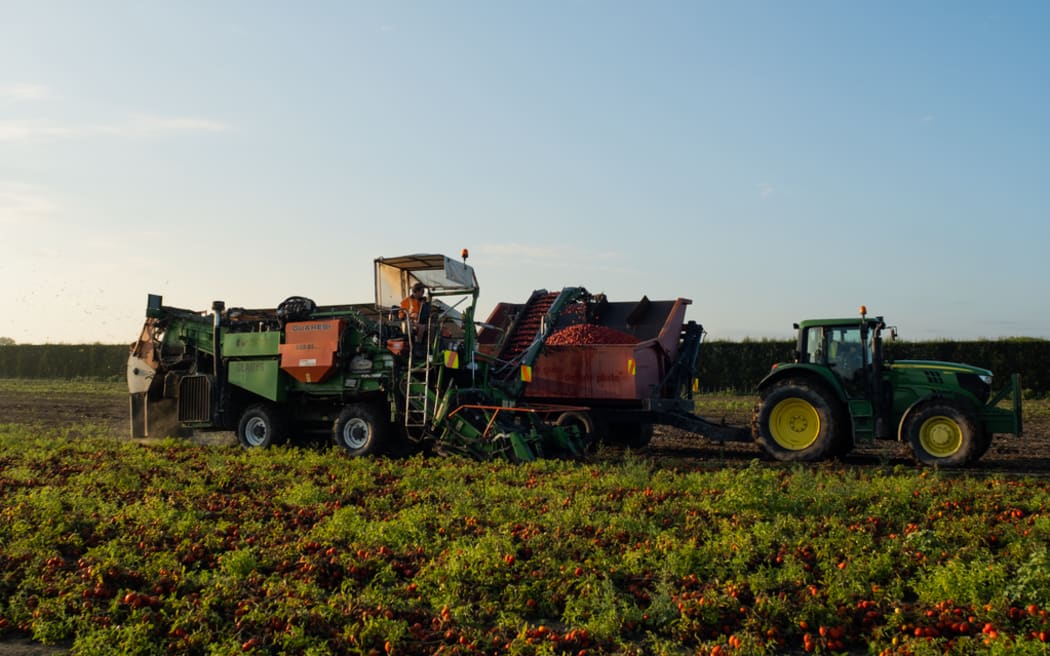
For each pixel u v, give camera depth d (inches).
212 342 600.7
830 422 514.6
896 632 225.1
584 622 236.5
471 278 560.7
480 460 498.3
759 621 232.4
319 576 271.0
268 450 547.8
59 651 218.2
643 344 586.2
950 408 482.3
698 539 304.8
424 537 309.9
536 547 295.6
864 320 517.7
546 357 604.4
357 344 553.9
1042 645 200.5
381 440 538.0
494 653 217.8
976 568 256.8
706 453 595.2
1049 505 344.5
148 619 228.7
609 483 411.8
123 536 307.7
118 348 1577.3
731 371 1192.2
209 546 301.6
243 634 225.3
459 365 543.5
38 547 292.5
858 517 333.1
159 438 623.2
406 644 219.3
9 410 913.5
